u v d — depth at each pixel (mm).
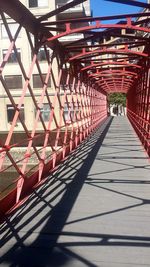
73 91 13594
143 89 14125
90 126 20172
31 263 4133
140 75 16141
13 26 33719
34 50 7371
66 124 11375
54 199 6762
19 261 4188
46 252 4410
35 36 7500
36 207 6254
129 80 25953
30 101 34531
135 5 7355
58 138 9828
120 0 7211
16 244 4676
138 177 8633
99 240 4758
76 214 5871
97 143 15734
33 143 7227
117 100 66250
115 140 16844
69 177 8688
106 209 6129
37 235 4980
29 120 34750
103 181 8234
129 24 8594
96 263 4105
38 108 7535
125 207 6219
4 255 4344
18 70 35062
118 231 5074
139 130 16594
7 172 18375
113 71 20484
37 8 36812
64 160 10953
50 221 5527
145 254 4328
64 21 8328
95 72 20391
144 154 12320
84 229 5172
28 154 6766
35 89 34500
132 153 12609
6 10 5758
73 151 12914
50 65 8961
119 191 7332
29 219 5625
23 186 6848
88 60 14836
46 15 7199
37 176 7867
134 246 4559
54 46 9484
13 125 5895
